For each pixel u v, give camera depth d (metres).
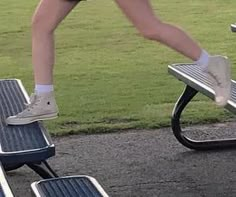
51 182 3.65
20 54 10.27
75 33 11.97
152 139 6.14
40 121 4.31
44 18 4.13
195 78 5.10
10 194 3.10
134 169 5.42
